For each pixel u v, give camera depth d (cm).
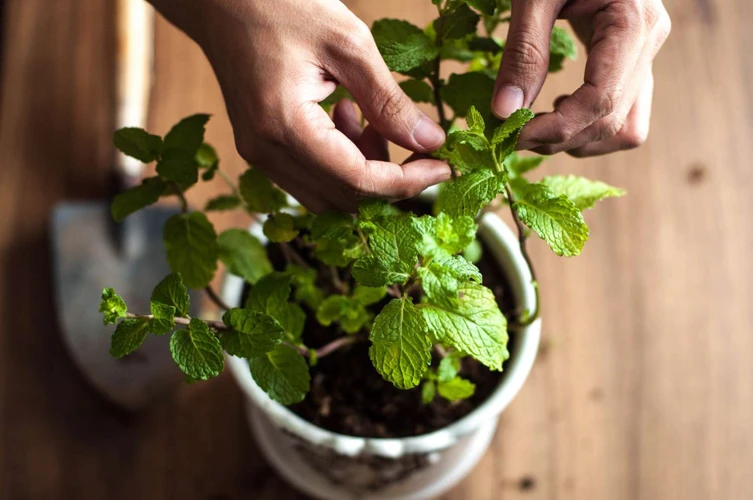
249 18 49
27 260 78
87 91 79
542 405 73
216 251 54
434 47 50
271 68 49
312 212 55
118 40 75
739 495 70
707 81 78
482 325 46
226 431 74
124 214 53
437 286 46
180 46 78
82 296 76
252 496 72
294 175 52
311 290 56
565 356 73
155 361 74
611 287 74
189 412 74
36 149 79
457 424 55
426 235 47
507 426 72
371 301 54
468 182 47
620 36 49
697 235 75
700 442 71
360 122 58
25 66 79
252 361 50
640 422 72
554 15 49
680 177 76
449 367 52
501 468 72
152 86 77
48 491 72
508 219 73
